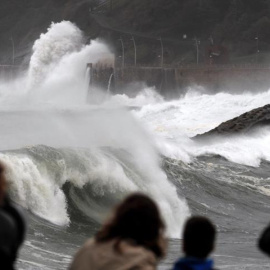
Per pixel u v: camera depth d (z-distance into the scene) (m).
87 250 16.91
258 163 115.38
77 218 62.97
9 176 59.09
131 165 77.88
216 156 113.31
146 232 16.84
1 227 16.55
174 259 50.56
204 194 85.56
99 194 69.94
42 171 63.09
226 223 73.75
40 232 55.12
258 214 80.50
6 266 16.50
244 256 54.22
